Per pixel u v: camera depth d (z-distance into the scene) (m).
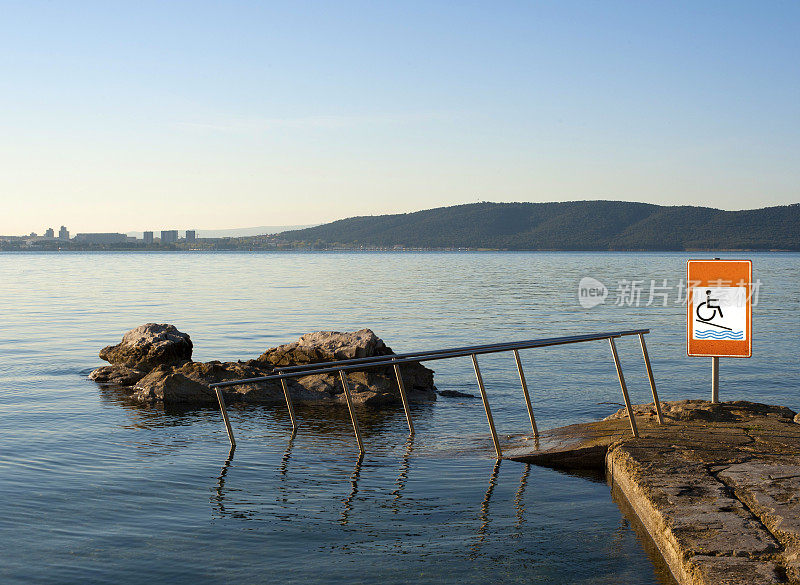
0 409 10.30
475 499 6.69
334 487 7.03
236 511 6.42
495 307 32.00
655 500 5.72
